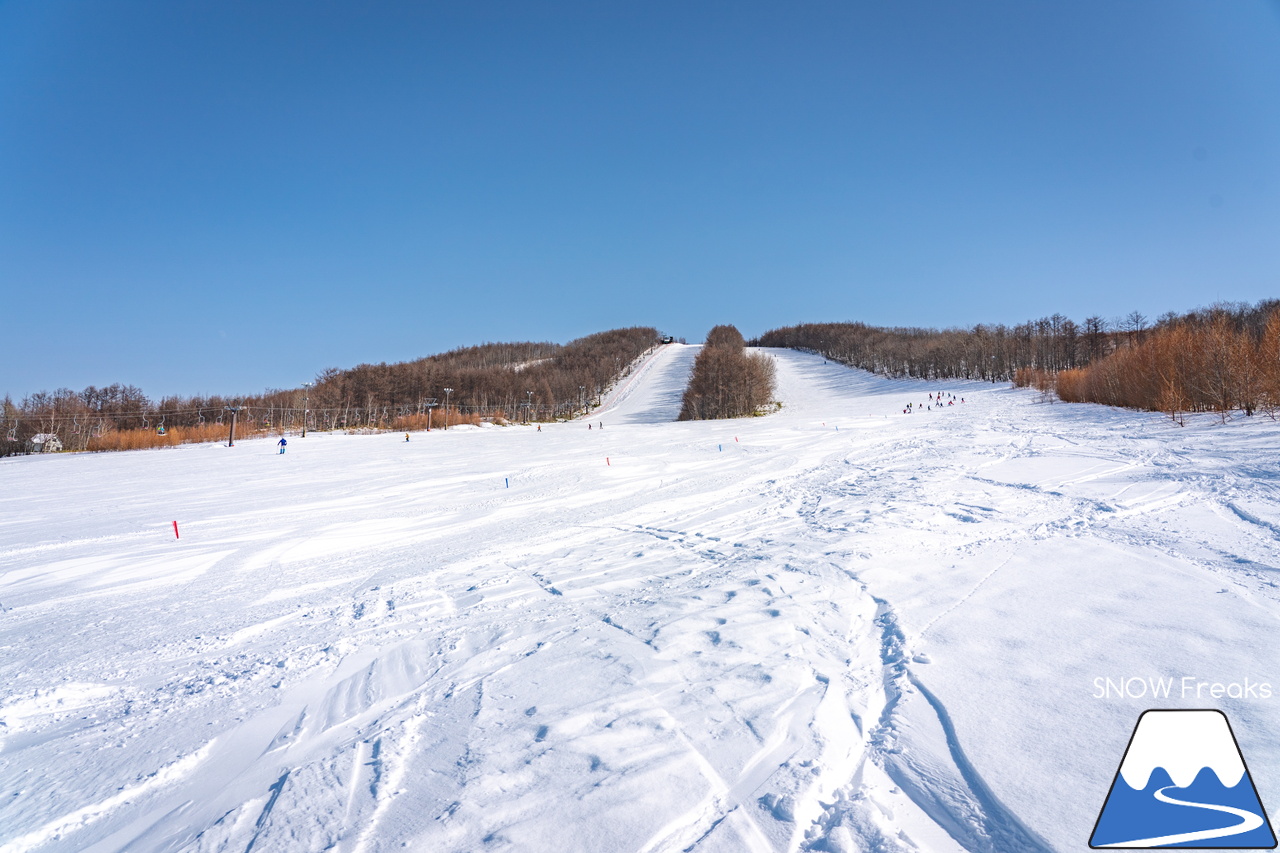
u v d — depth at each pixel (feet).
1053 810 8.93
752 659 15.01
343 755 11.88
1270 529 24.13
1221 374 71.36
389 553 34.81
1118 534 25.23
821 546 26.66
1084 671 13.10
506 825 9.12
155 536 42.32
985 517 30.25
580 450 95.50
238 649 19.85
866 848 8.39
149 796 11.25
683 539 32.81
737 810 9.28
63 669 18.66
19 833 10.19
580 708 12.87
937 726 11.44
